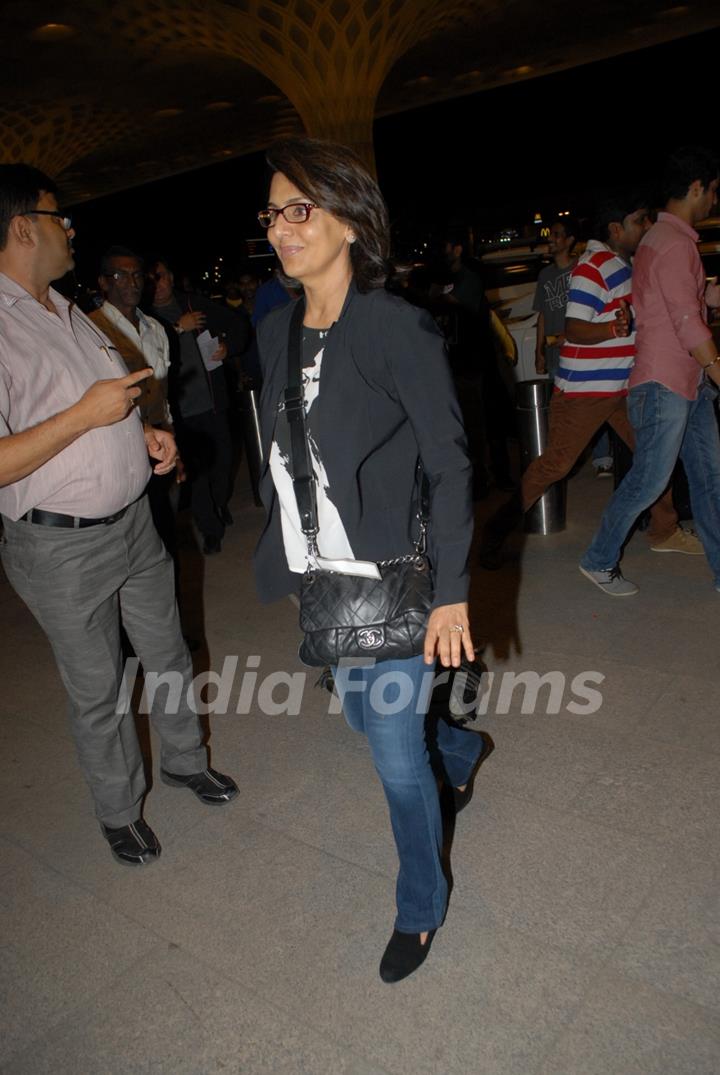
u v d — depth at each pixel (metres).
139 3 9.81
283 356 1.99
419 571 1.92
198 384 5.57
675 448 3.76
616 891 2.34
